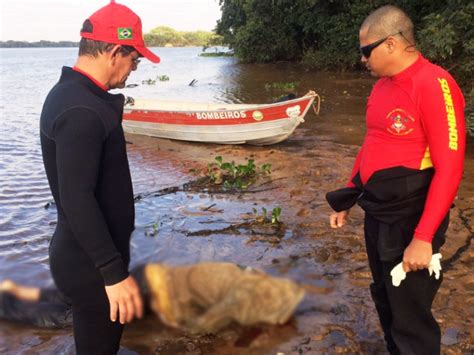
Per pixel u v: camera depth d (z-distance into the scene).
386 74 2.46
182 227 5.41
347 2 24.62
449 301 3.79
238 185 6.91
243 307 3.58
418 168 2.45
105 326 2.44
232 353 3.27
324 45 27.27
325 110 13.95
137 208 6.11
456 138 2.31
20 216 6.02
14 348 3.38
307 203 6.19
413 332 2.62
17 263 4.60
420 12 19.06
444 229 2.49
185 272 3.70
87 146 2.08
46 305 3.68
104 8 2.28
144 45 2.36
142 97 18.92
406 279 2.51
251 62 33.62
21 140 10.62
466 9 10.89
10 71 37.06
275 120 8.78
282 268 4.29
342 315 3.64
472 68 12.00
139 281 3.60
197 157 8.69
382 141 2.53
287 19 29.19
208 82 23.95
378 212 2.58
